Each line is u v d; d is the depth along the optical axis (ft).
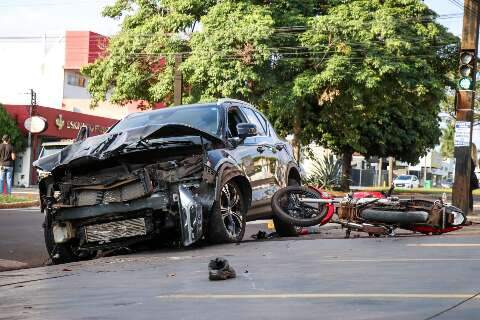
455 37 118.01
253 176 34.78
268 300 16.67
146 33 118.62
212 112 34.55
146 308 16.55
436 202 32.73
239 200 33.04
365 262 22.71
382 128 153.69
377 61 107.65
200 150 30.40
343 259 23.89
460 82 59.82
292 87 110.52
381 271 20.49
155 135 30.60
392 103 128.06
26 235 42.98
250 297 17.24
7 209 67.77
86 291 20.11
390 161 224.53
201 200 30.25
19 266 30.71
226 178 31.27
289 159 39.91
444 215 32.19
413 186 279.28
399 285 17.89
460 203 60.85
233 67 106.52
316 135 141.59
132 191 29.19
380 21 110.32
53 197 30.42
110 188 29.45
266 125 39.60
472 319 13.58
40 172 30.86
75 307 17.31
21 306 18.15
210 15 111.24
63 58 189.57
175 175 29.32
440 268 20.56
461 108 60.39
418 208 32.30
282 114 115.44
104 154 28.91
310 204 36.42
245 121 36.55
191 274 22.29
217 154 31.58
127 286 20.53
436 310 14.51
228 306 16.17
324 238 32.58
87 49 187.93
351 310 14.92
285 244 29.81
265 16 108.47
